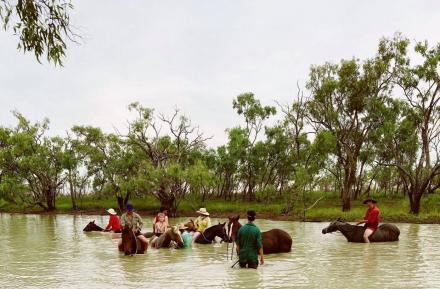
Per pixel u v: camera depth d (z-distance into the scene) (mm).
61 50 9609
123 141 53750
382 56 42375
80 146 56219
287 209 42375
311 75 45469
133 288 11844
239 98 57406
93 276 13617
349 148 44625
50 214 52906
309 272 13711
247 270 14148
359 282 12219
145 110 50719
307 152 49906
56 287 12180
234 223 17578
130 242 17734
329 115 45000
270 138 57688
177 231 19562
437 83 39031
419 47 39344
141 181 47000
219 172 59219
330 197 57688
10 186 54906
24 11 9328
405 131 48375
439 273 13430
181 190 47156
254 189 58750
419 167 38688
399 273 13453
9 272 14484
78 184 57750
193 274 13609
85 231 29000
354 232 21391
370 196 59406
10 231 30094
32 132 57250
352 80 43688
